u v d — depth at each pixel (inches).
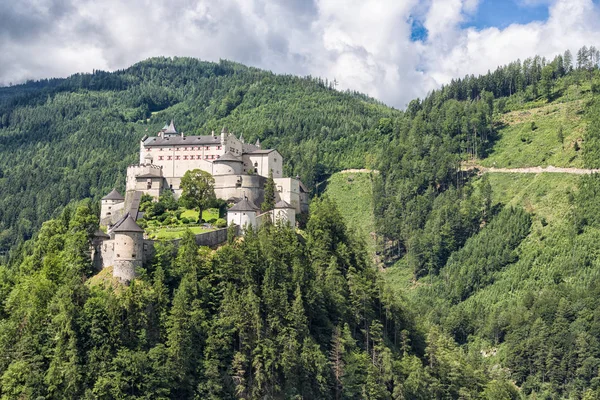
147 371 6058.1
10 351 6378.0
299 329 6865.2
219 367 6466.5
